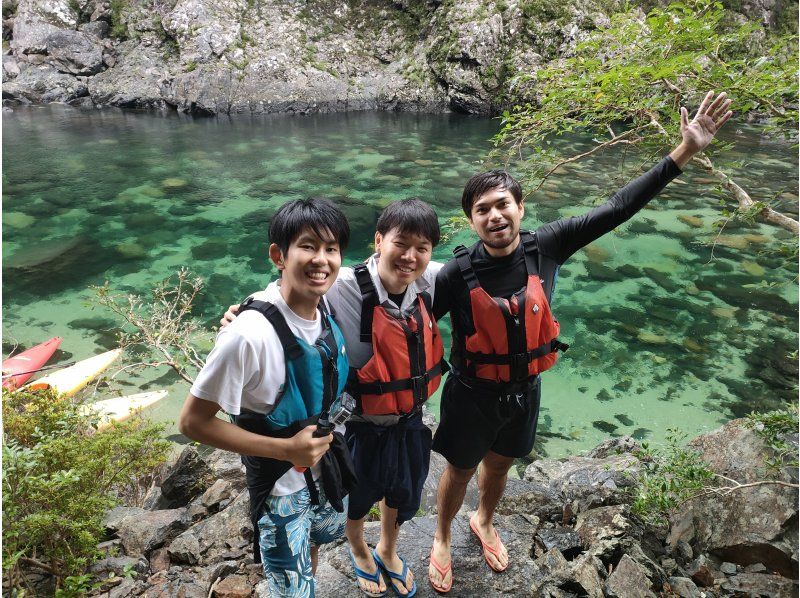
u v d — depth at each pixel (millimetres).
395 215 2066
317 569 2727
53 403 3559
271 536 1945
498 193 2184
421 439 2285
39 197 15297
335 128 22172
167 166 17766
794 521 2918
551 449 6848
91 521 2982
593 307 10453
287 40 24828
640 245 12727
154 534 3369
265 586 2803
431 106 24359
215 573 2975
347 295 2182
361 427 2229
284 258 1812
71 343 8938
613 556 2910
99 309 10117
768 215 3145
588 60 3695
